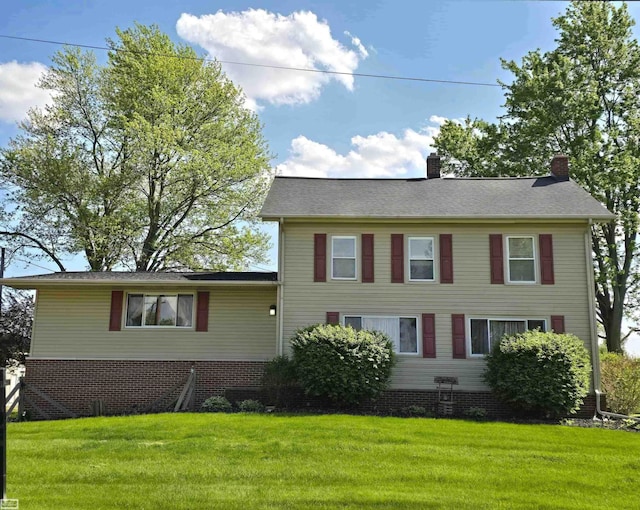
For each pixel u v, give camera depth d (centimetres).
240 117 2923
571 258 1797
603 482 940
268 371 1695
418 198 1950
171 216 2777
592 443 1215
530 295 1788
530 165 2873
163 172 2691
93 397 1814
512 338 1639
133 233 2659
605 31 2862
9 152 2580
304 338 1655
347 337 1636
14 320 2509
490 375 1653
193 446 1119
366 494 845
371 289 1819
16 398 1794
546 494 873
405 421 1410
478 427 1356
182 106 2764
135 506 780
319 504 800
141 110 2677
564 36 2931
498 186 2069
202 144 2791
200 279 1880
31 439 1195
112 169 2775
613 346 2781
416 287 1814
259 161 2812
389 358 1666
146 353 1858
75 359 1839
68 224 2619
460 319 1789
